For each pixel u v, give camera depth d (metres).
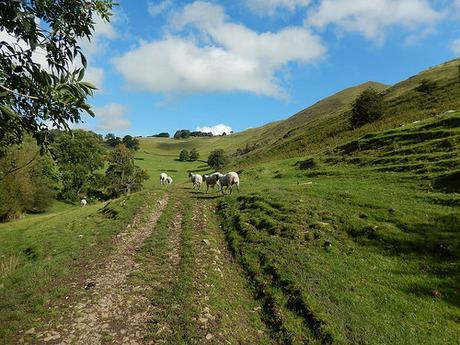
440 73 94.44
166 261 18.52
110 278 16.66
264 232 21.44
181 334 11.54
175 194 39.62
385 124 62.12
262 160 82.44
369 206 23.08
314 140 79.06
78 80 6.14
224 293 14.80
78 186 92.62
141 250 20.52
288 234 20.25
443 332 11.74
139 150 196.75
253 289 15.40
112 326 12.25
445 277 14.75
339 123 83.44
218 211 29.38
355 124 72.06
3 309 13.69
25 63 6.04
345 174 34.47
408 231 18.84
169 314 12.79
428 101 66.25
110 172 88.19
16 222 42.91
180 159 170.38
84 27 7.10
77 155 88.50
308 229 20.77
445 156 29.66
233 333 11.89
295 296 13.96
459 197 21.59
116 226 26.75
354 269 16.17
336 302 13.45
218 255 19.41
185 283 15.19
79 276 17.23
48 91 5.93
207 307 13.16
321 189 28.92
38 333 11.77
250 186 39.03
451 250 16.28
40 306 13.59
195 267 17.06
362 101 71.00
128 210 31.11
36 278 16.98
